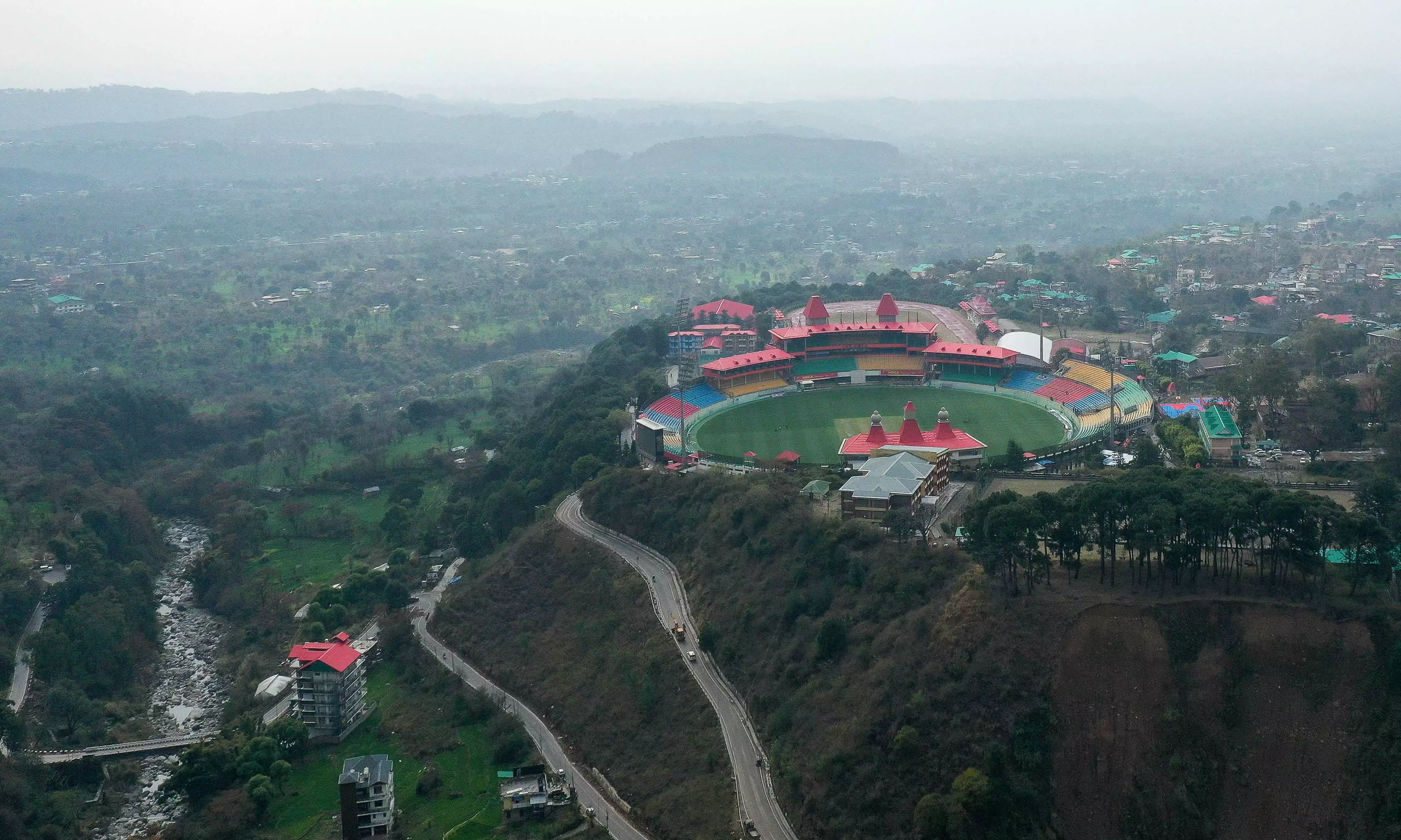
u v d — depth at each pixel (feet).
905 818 642.22
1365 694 631.15
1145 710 648.38
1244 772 624.18
